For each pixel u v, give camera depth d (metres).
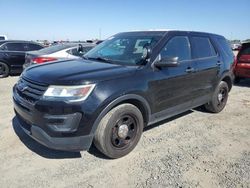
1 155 3.89
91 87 3.43
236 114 6.20
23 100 3.66
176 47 4.72
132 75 3.87
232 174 3.59
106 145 3.69
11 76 11.56
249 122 5.67
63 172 3.53
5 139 4.39
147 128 5.09
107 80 3.58
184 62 4.81
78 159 3.86
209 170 3.67
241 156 4.11
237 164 3.86
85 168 3.64
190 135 4.85
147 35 4.75
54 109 3.31
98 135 3.63
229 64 6.17
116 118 3.70
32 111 3.47
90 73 3.63
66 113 3.32
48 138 3.40
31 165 3.66
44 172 3.51
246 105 7.04
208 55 5.56
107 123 3.62
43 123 3.37
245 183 3.40
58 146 3.42
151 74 4.12
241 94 8.41
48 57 8.32
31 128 3.56
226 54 6.16
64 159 3.85
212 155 4.11
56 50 8.55
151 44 4.41
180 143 4.50
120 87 3.66
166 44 4.51
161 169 3.66
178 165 3.78
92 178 3.42
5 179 3.33
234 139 4.75
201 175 3.54
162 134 4.84
